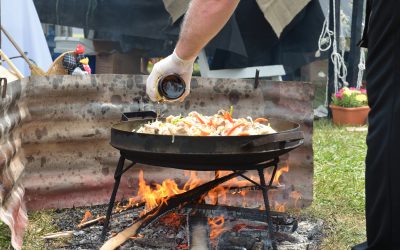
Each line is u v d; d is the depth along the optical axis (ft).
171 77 7.93
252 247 9.14
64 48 29.37
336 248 9.46
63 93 11.06
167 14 22.77
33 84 10.80
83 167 11.48
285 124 9.74
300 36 25.00
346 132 22.50
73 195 11.50
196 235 8.85
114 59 27.89
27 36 19.13
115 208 11.46
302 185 11.94
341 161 16.28
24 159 10.98
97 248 9.26
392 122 6.09
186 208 9.13
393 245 6.25
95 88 11.23
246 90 11.58
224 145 7.72
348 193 12.89
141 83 11.41
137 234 9.12
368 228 6.53
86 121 11.30
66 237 9.80
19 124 10.40
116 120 11.43
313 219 11.11
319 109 28.02
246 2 23.30
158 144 7.82
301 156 11.84
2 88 8.80
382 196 6.23
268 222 8.50
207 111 11.62
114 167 11.66
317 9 24.27
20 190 10.46
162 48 25.17
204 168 8.02
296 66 25.89
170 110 11.53
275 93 11.62
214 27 7.06
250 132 8.32
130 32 22.95
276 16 22.61
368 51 6.48
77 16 22.66
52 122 11.10
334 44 25.35
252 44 24.59
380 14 6.15
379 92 6.29
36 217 10.87
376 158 6.28
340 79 27.63
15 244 8.79
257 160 8.09
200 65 24.91
